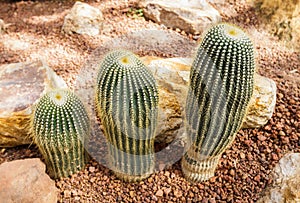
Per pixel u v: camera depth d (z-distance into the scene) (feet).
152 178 4.75
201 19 6.20
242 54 3.79
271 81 5.03
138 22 6.46
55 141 4.31
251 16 6.47
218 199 4.60
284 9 6.25
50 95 4.34
